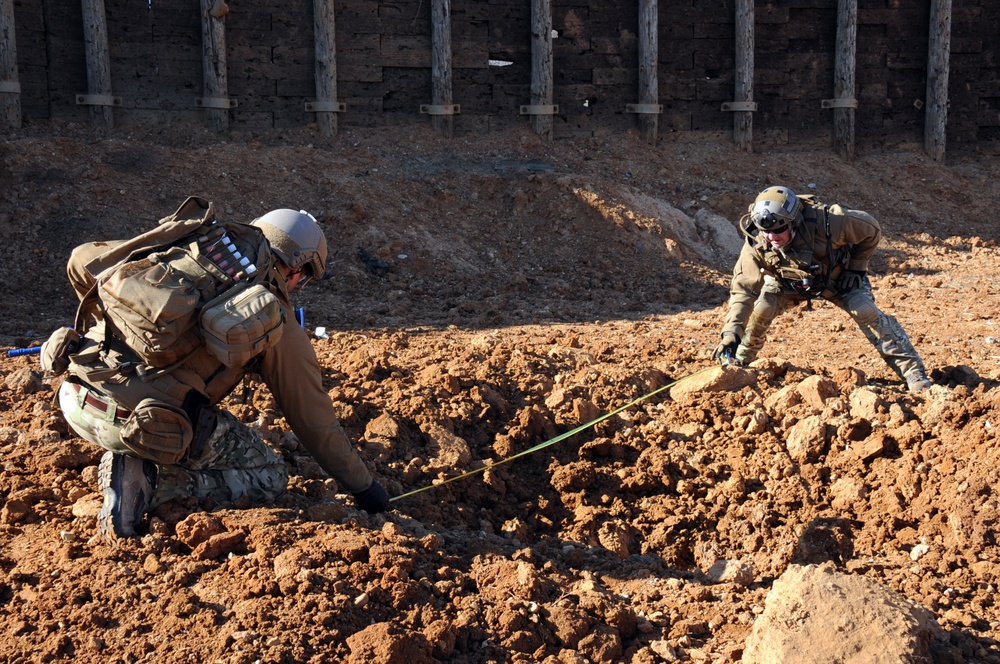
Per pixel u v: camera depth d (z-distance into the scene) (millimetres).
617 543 4773
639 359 7176
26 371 5785
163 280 3643
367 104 14234
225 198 11555
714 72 15469
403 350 7293
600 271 11484
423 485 5055
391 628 3355
